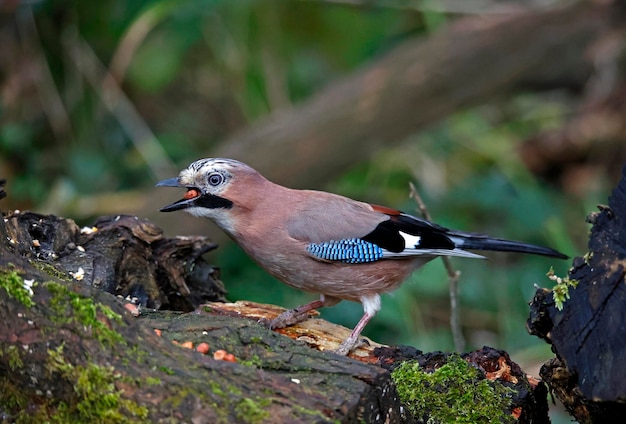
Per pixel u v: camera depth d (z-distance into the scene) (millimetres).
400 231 7707
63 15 12602
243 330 5523
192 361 4871
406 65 11930
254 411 4645
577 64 12945
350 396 4914
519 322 11562
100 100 12844
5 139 12352
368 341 6809
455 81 12047
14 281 4840
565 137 14883
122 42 12562
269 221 7570
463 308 11812
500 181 13367
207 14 12859
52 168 12633
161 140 13297
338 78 13000
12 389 4914
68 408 4828
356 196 13336
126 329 4895
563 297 5430
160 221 11266
